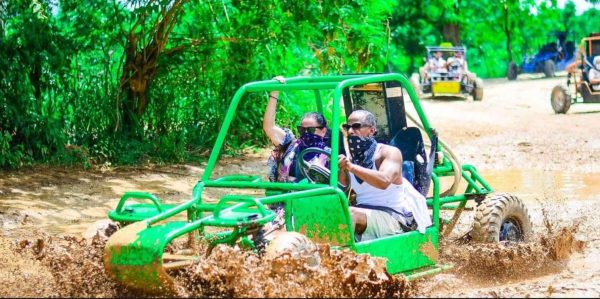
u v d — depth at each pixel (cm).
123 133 1495
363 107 823
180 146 1488
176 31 1573
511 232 836
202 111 1602
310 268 592
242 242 631
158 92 1553
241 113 1616
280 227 688
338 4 1524
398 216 714
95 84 1478
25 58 1373
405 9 4350
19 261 727
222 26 1566
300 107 1645
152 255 584
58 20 1475
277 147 783
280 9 1549
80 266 671
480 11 4359
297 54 1666
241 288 585
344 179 728
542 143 1902
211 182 704
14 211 1062
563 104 2472
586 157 1688
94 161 1398
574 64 2511
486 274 781
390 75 755
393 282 662
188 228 604
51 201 1137
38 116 1362
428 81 2973
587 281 743
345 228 664
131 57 1502
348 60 1644
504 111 2609
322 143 749
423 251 730
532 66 4350
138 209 684
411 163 766
